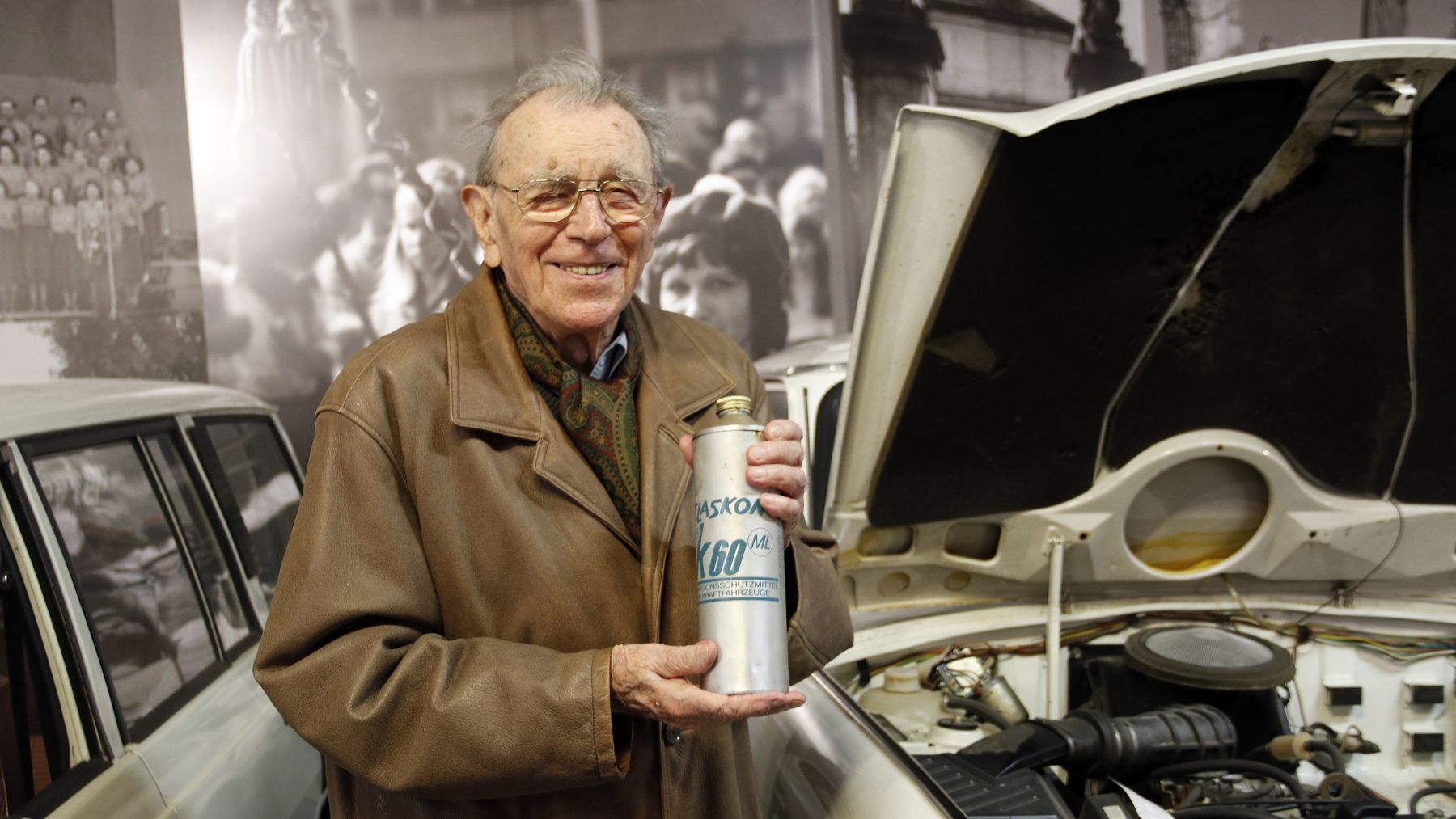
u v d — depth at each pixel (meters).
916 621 2.13
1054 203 1.58
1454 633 2.05
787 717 1.64
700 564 1.02
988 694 1.95
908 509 1.90
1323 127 1.54
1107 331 1.76
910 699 1.97
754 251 4.83
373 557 1.10
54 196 4.05
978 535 2.06
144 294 4.28
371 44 4.64
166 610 1.90
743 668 0.98
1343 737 1.90
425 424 1.16
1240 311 1.78
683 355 1.34
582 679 1.01
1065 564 2.03
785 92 4.80
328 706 1.04
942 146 1.51
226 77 4.42
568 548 1.15
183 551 2.07
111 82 4.18
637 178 1.13
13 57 3.96
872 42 4.78
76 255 4.11
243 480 2.53
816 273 4.86
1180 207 1.62
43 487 1.65
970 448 1.85
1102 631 2.10
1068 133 1.49
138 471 2.00
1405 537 1.97
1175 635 1.87
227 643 2.12
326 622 1.07
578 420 1.19
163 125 4.31
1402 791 1.87
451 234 4.79
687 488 1.21
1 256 3.94
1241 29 4.63
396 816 1.17
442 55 4.72
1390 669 2.04
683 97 4.77
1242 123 1.52
